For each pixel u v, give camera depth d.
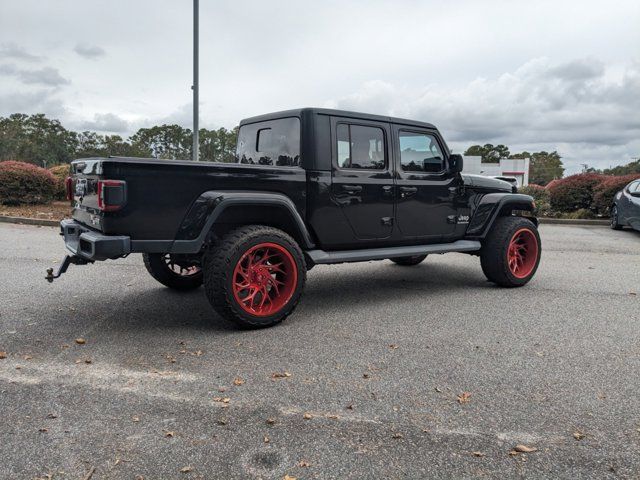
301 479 2.10
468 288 5.79
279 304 4.17
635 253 8.82
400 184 5.08
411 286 5.89
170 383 3.02
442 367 3.34
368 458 2.26
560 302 5.14
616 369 3.33
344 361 3.42
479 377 3.18
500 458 2.28
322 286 5.86
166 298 5.07
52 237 9.05
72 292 5.24
